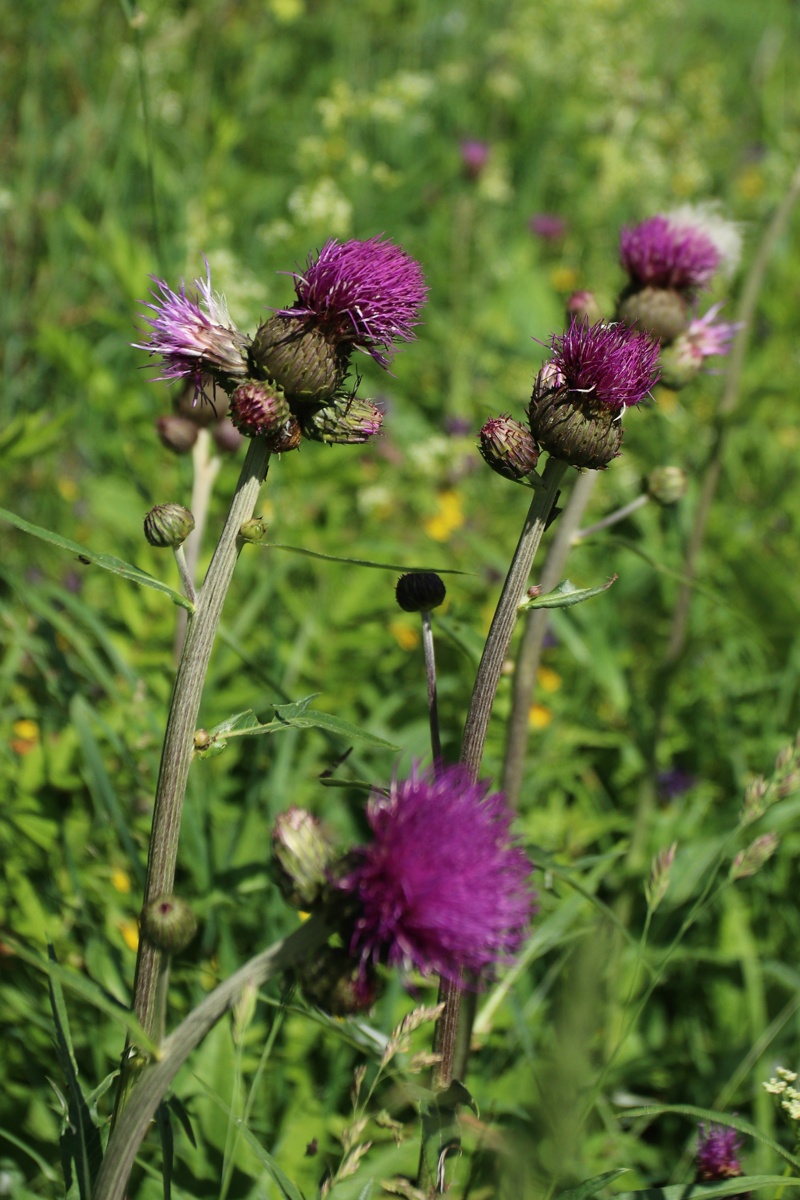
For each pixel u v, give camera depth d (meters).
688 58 10.34
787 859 3.86
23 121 6.28
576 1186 2.12
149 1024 1.92
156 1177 2.49
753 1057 3.12
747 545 4.75
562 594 2.18
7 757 3.50
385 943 1.80
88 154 6.19
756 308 6.79
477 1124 2.27
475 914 1.74
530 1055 2.82
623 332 2.23
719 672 4.58
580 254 7.67
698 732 4.50
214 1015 1.81
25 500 5.05
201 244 5.21
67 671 3.36
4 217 5.96
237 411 1.99
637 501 3.12
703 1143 2.38
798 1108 2.45
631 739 4.29
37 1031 2.93
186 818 3.18
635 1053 3.45
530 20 8.41
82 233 4.82
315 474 4.80
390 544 4.54
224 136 5.92
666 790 4.30
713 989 3.60
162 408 4.73
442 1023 2.22
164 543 1.99
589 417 2.15
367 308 2.05
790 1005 3.19
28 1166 2.74
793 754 2.64
